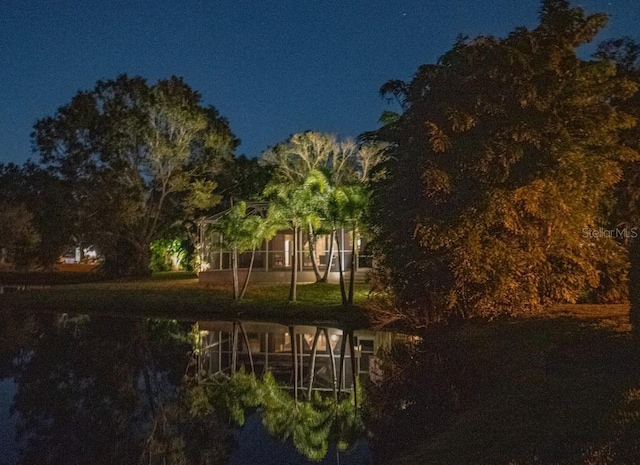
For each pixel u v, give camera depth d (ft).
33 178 169.58
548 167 53.16
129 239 153.58
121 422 41.91
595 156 54.29
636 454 20.48
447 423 35.09
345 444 36.99
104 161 148.97
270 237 90.68
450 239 53.98
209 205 147.54
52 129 148.05
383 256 66.59
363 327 79.66
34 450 35.73
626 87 57.62
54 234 153.99
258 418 43.27
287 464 33.09
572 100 55.06
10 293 115.03
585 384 30.86
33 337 77.97
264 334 79.00
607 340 40.75
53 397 48.73
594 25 56.03
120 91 148.87
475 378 46.03
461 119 53.31
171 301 98.27
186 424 41.63
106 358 65.31
